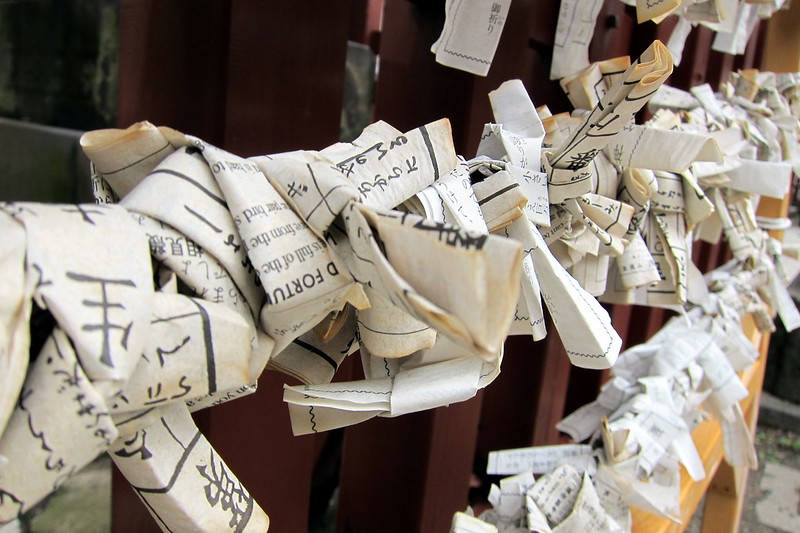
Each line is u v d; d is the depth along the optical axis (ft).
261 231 0.75
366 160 0.86
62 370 0.63
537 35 1.78
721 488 3.57
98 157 0.79
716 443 2.65
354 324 0.98
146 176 0.79
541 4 1.77
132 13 1.15
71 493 1.90
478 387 0.92
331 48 1.37
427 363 0.93
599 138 1.01
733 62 3.81
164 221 0.74
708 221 2.07
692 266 1.70
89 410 0.64
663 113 1.54
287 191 0.78
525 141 1.11
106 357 0.64
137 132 0.77
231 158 0.78
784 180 1.82
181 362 0.71
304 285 0.76
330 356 0.97
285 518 1.63
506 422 2.49
